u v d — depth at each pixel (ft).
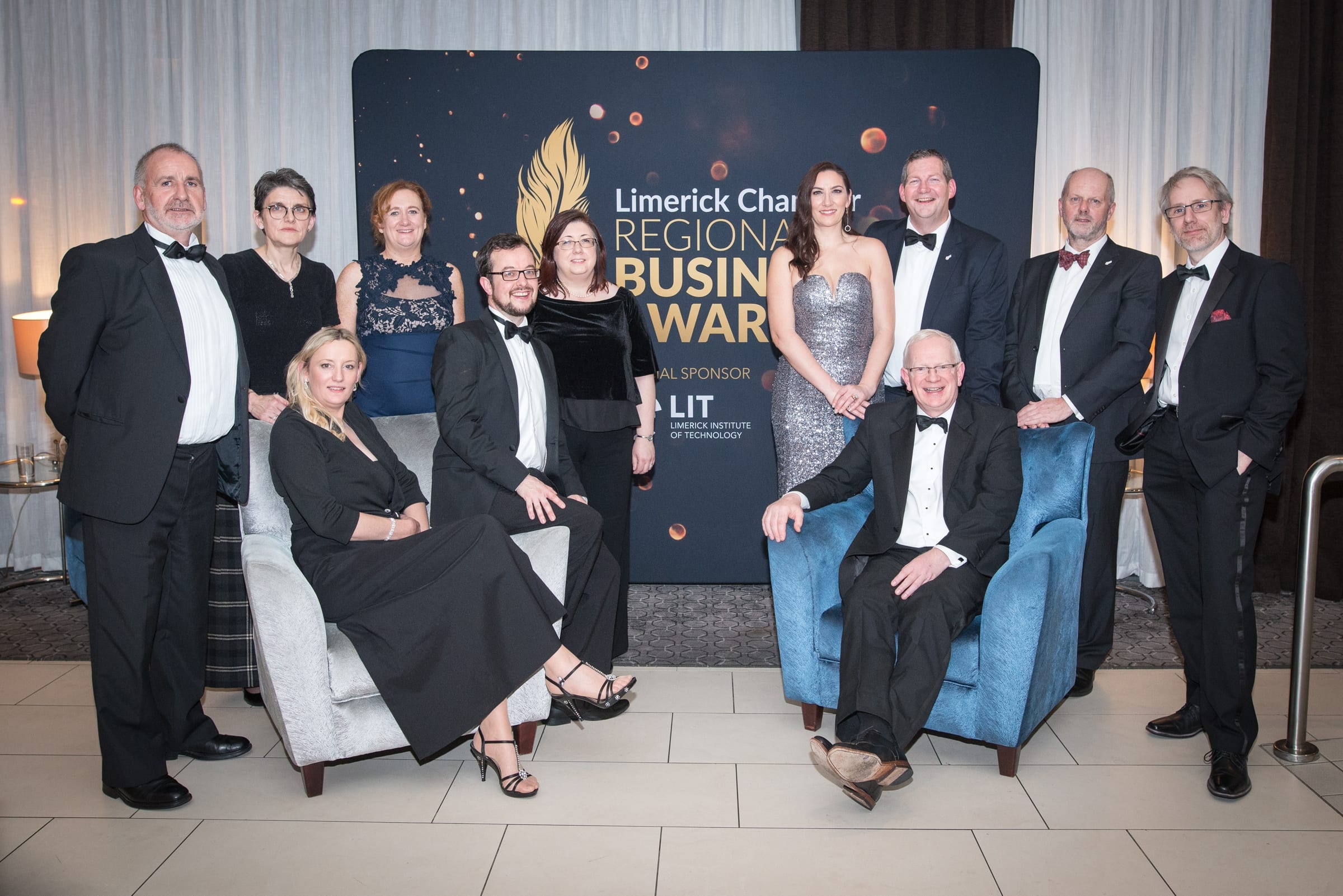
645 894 7.07
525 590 8.36
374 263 11.05
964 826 8.02
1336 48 14.43
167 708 9.29
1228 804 8.37
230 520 10.25
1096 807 8.32
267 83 15.39
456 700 8.27
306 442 8.91
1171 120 15.20
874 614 8.66
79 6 15.44
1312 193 14.70
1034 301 11.09
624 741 9.70
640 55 14.12
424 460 10.37
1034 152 13.98
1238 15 14.94
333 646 8.41
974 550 8.95
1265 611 14.19
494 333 9.89
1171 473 9.36
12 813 8.32
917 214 11.10
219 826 8.09
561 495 10.34
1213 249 9.07
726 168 14.30
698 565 14.94
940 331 10.50
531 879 7.27
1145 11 15.03
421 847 7.73
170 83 15.49
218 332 8.67
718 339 14.60
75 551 14.05
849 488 9.96
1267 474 8.82
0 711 10.50
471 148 14.25
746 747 9.53
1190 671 9.63
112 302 8.04
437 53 14.10
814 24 14.67
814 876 7.29
